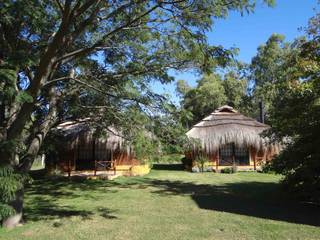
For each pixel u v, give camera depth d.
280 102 15.17
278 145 25.20
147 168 24.55
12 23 9.17
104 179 21.30
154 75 10.84
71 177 21.97
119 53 11.44
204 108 45.75
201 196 14.72
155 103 10.59
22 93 7.70
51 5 10.05
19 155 9.99
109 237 8.56
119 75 10.88
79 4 8.55
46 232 9.02
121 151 23.25
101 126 11.79
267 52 45.84
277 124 13.30
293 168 12.46
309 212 11.07
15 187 7.77
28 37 10.30
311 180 12.08
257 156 26.22
